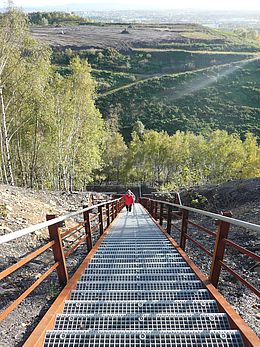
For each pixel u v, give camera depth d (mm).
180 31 174500
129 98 83625
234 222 3154
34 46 18406
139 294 3811
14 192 11727
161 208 10906
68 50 104875
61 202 13859
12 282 4836
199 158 44062
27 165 26094
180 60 115500
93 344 2658
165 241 7508
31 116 20984
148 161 52344
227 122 68562
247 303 4215
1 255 5824
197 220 12102
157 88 87125
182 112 75062
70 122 23594
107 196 20297
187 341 2666
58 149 22938
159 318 3082
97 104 80812
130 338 2703
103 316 3096
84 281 4297
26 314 3871
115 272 4863
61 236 4379
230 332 2711
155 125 71125
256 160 35094
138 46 132875
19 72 18156
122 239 7945
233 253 6430
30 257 2998
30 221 8570
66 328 3037
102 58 114750
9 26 16516
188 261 5219
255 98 76062
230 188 14000
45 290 4520
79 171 26984
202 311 3336
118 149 56281
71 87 22859
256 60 101562
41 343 2645
